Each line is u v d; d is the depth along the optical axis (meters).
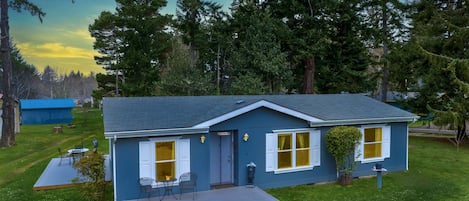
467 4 19.09
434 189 11.14
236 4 30.23
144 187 9.67
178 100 13.43
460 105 18.28
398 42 26.39
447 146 19.98
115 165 9.65
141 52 31.02
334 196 10.55
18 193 10.62
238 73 27.11
